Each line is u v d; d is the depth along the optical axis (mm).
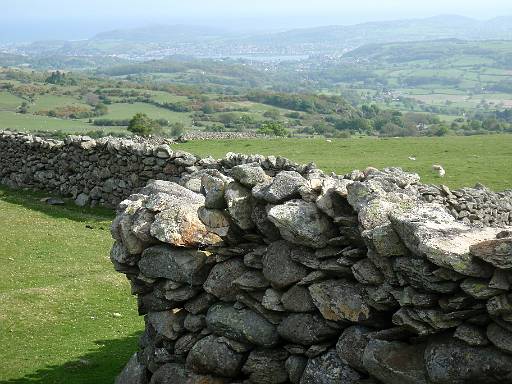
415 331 8469
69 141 36219
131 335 17859
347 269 9633
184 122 151750
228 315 10961
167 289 11828
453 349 8156
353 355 9281
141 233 12023
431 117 171250
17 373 15164
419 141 51000
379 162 40156
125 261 12438
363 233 9086
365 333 9250
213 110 173750
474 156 42125
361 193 9703
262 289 10719
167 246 11836
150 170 32000
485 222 22000
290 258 10336
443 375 8125
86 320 18984
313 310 9977
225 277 11188
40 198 37125
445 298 8266
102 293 21359
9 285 22000
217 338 11102
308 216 10070
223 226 11430
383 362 8727
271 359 10539
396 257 8797
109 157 34094
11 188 40062
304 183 10625
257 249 10898
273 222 10227
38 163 38812
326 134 106562
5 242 27312
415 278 8453
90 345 17094
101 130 125125
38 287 21688
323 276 9883
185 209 11875
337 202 10070
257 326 10594
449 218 9117
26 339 17422
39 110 171250
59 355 16312
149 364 12398
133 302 20719
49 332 17953
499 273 7746
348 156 44281
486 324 8023
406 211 9297
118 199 33719
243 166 11383
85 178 35500
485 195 22531
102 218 32625
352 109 177000
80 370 15336
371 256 9117
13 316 18906
